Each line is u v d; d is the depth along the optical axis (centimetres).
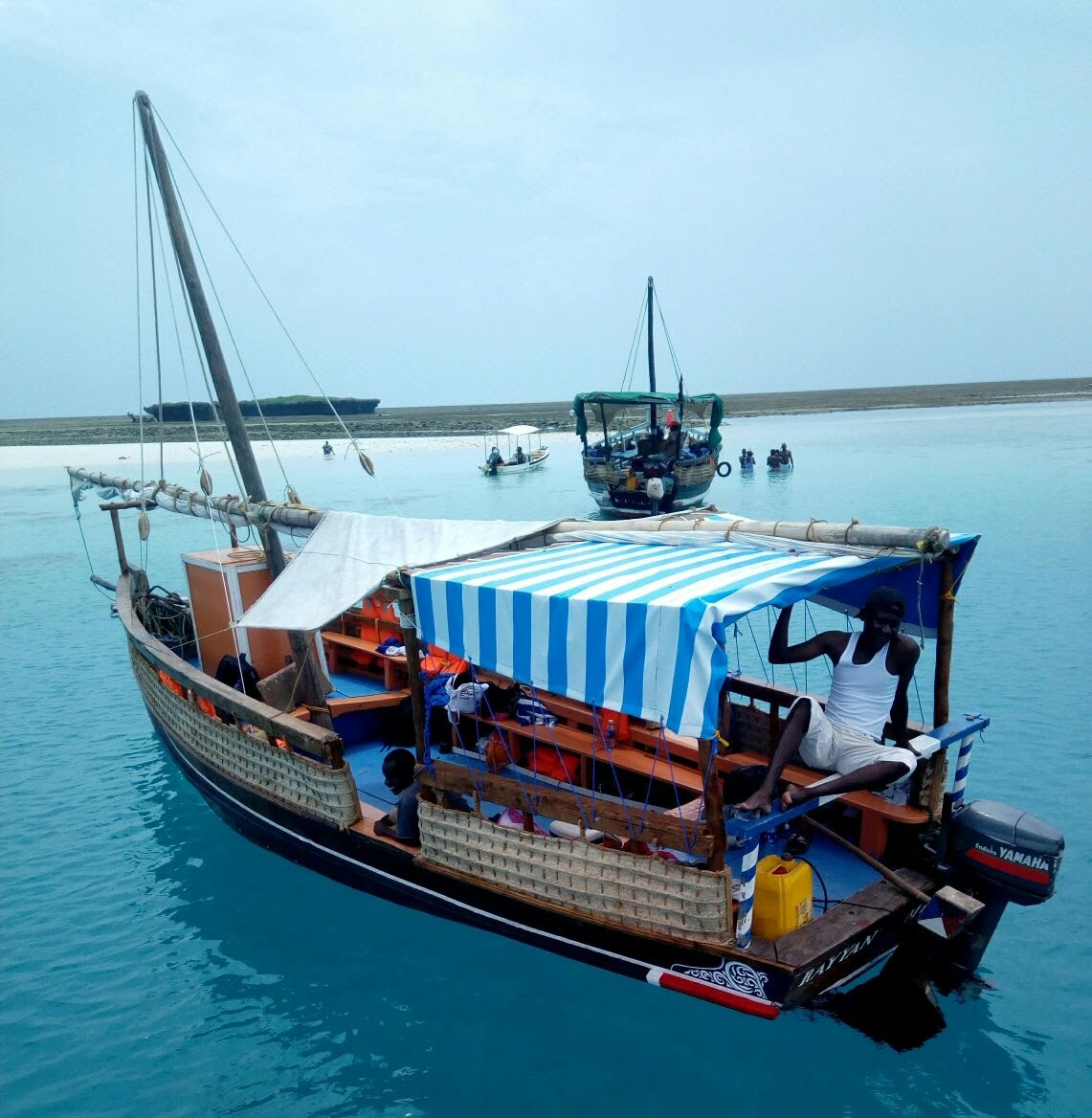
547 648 490
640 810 564
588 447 3111
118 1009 620
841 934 482
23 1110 528
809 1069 548
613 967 544
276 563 914
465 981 643
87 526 3180
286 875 797
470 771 584
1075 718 1033
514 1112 520
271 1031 596
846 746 532
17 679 1380
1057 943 647
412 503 3484
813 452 5269
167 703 938
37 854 837
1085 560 1911
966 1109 505
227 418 906
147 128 843
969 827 527
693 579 490
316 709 834
